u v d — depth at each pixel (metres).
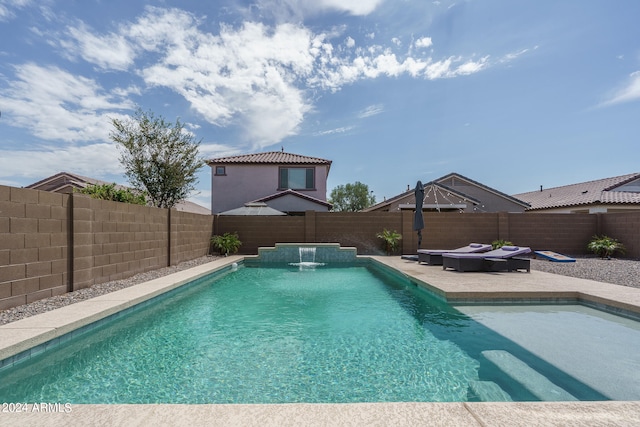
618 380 3.40
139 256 9.00
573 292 6.50
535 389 3.25
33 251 5.50
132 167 17.09
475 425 2.12
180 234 11.67
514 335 4.78
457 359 4.00
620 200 18.92
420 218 12.67
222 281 9.48
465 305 6.46
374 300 7.13
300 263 13.73
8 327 4.11
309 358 4.08
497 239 14.94
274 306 6.61
